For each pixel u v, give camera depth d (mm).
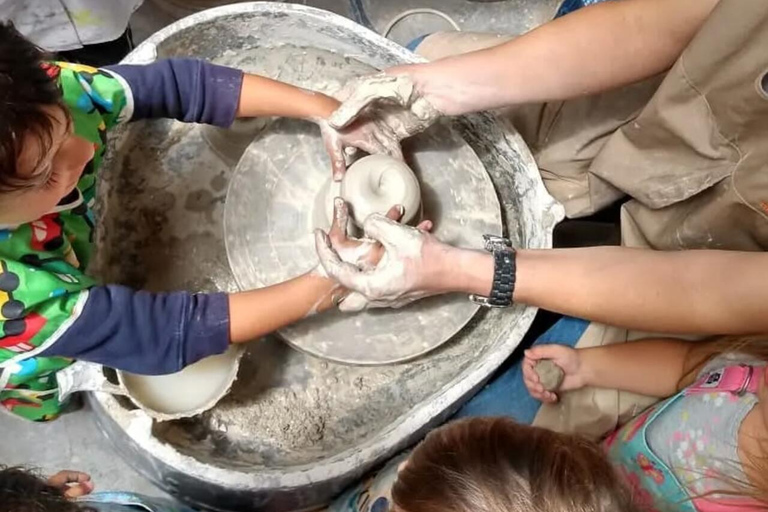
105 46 1440
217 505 1280
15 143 784
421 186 1268
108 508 1006
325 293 1092
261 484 1127
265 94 1157
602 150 1215
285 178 1268
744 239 1107
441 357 1312
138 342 1007
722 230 1102
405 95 1115
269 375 1311
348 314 1211
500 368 1389
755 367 1021
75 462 1401
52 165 881
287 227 1249
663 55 1095
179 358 1035
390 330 1217
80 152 998
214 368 1166
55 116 847
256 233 1238
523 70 1112
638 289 1030
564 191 1389
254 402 1289
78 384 1105
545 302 1062
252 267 1223
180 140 1368
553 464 743
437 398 1203
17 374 1081
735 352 1067
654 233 1206
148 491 1396
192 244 1351
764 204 998
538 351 1230
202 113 1153
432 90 1146
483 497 718
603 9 1093
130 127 1285
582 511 713
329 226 1206
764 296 973
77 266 1099
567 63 1102
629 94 1272
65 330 965
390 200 1098
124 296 1001
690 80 985
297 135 1283
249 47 1354
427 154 1282
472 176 1287
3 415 1399
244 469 1156
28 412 1296
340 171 1187
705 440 1020
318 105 1170
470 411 1313
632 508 753
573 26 1094
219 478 1119
